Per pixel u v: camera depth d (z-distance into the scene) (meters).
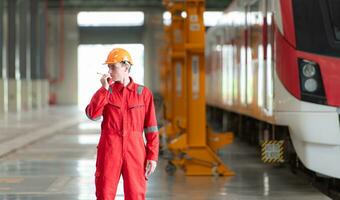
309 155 10.74
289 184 12.58
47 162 16.62
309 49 10.75
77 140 23.72
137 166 7.66
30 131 27.45
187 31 13.85
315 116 10.59
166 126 20.17
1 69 42.09
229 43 20.67
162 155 18.36
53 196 11.30
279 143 11.80
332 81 10.57
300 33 10.84
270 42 12.33
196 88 13.86
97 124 33.72
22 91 49.72
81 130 29.22
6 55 47.22
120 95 7.70
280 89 11.13
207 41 31.03
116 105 7.66
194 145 13.84
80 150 19.89
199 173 13.77
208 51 30.34
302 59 10.77
